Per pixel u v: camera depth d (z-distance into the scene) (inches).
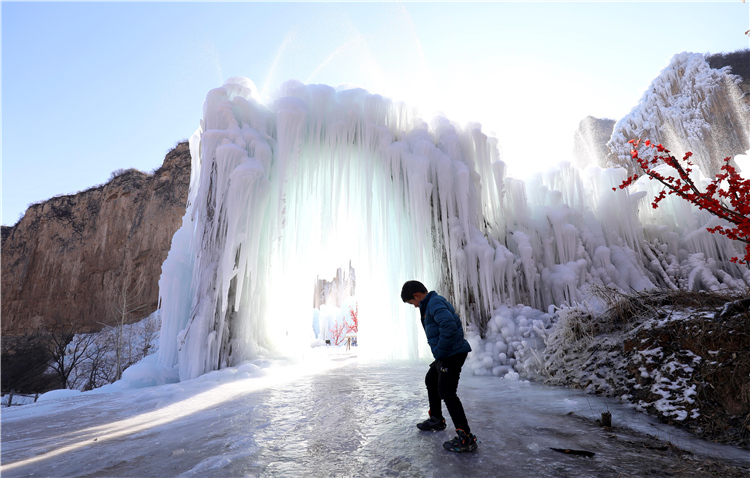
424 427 113.4
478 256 339.3
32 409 179.5
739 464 83.6
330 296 1072.2
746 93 1184.2
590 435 106.8
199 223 323.9
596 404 142.6
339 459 91.7
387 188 353.7
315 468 86.1
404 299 117.0
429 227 343.0
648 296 198.4
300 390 191.2
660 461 86.0
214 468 87.2
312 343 706.2
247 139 330.6
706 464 83.6
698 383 123.9
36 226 1830.7
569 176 426.3
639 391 140.6
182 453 100.5
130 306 1513.3
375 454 94.4
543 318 301.6
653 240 431.5
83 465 94.8
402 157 355.6
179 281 337.7
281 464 89.0
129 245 1669.5
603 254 380.8
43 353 1352.1
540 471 80.9
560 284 349.7
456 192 353.4
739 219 114.7
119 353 1006.4
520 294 362.9
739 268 391.5
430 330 109.5
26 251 1777.8
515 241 374.6
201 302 298.2
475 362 256.2
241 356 308.2
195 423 134.6
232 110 343.9
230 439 111.1
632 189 466.9
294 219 340.8
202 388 214.5
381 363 306.0
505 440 103.0
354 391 182.5
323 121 368.8
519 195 395.9
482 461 87.7
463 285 330.6
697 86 1263.5
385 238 349.4
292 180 342.6
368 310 376.2
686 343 142.4
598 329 205.6
